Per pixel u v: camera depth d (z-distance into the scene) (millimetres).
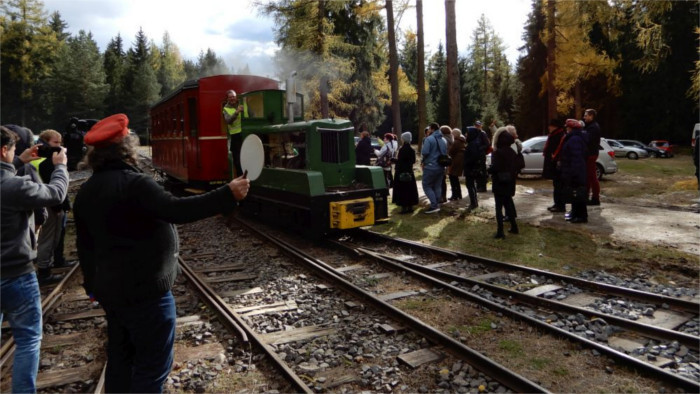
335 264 7309
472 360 3977
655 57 14953
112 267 2467
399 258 7457
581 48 25422
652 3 14164
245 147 2994
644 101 37062
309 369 3959
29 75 56188
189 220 2432
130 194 2445
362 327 4848
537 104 39188
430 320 5000
